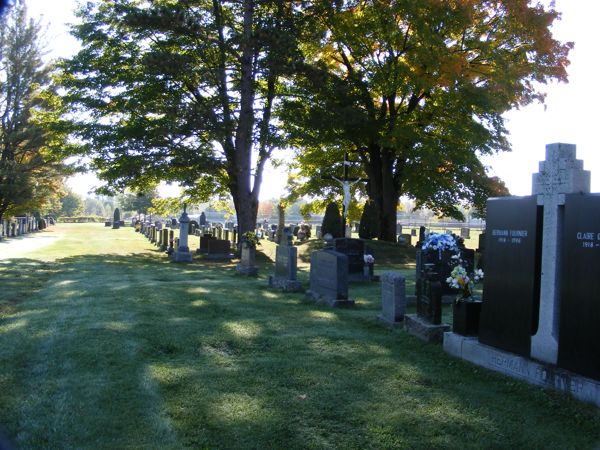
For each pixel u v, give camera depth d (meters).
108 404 5.60
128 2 26.53
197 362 7.27
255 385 6.31
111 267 20.16
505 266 6.88
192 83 24.66
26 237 40.00
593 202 5.60
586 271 5.65
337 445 4.76
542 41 24.44
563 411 5.50
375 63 27.28
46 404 5.56
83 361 7.03
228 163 24.95
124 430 4.99
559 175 6.11
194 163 23.75
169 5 25.19
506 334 6.83
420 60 25.17
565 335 5.90
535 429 5.13
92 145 25.28
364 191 37.66
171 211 33.12
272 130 24.47
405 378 6.66
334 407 5.64
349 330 9.47
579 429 5.14
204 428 5.07
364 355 7.74
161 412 5.42
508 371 6.64
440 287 8.66
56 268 19.19
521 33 24.95
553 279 6.16
